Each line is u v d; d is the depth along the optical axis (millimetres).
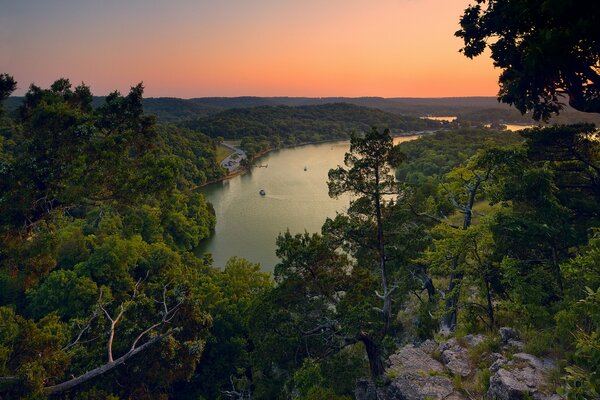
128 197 15656
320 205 101750
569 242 14891
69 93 16438
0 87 14453
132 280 41125
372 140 17547
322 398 13703
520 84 10859
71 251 45719
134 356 22234
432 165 122188
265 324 19359
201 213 83812
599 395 6953
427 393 11977
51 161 14352
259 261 67250
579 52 7848
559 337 11539
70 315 36062
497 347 13180
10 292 38812
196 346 20703
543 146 19594
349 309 16438
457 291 18953
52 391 14773
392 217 18938
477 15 13328
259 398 23328
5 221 13539
